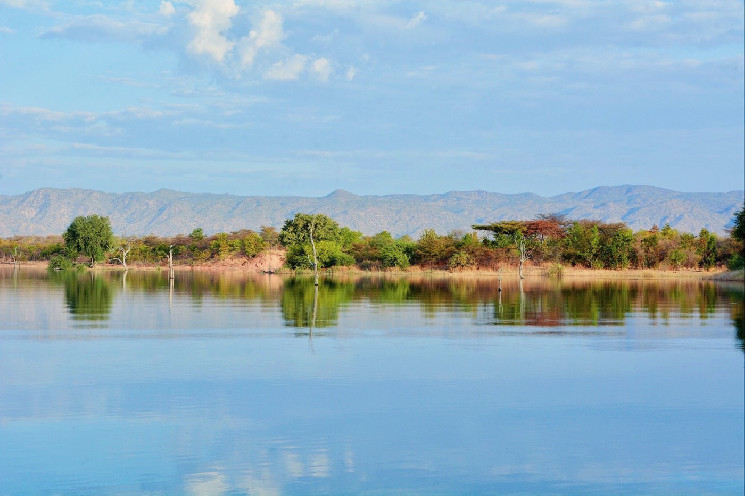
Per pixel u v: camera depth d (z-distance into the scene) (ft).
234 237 439.63
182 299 165.37
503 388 66.08
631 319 120.26
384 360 79.41
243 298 167.94
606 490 43.27
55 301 159.02
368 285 227.81
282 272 342.03
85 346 89.04
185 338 96.12
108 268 411.13
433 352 84.74
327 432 53.26
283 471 45.93
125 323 113.50
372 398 62.28
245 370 73.67
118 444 50.60
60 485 43.62
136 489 43.11
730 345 90.22
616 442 51.16
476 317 123.34
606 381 68.95
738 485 43.93
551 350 86.28
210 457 48.14
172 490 42.96
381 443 50.83
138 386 66.54
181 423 55.26
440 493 42.75
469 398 62.49
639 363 78.07
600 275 298.76
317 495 42.42
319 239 355.36
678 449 49.85
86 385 66.95
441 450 49.55
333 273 325.62
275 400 61.52
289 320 118.01
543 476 45.32
